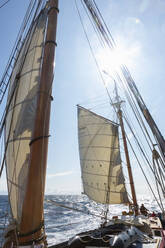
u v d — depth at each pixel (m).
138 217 8.09
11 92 4.45
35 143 2.90
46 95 3.21
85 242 4.75
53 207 42.62
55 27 3.92
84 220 24.84
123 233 5.21
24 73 4.18
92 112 20.67
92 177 18.55
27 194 2.67
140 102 4.03
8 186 3.64
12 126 3.86
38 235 2.61
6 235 2.80
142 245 4.98
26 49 4.72
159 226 7.05
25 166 3.19
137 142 5.30
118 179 17.02
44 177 2.86
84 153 20.05
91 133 20.02
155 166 3.86
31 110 3.48
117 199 16.56
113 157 17.83
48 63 3.44
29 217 2.59
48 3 4.73
